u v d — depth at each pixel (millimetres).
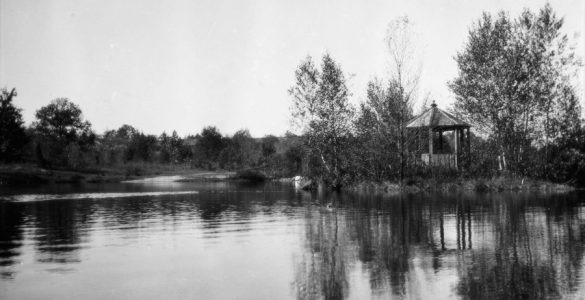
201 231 16047
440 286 8828
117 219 19750
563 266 10211
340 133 41906
